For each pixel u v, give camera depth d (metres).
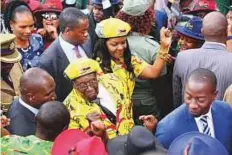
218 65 4.05
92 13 5.29
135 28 4.40
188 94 3.17
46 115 3.00
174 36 4.88
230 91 3.68
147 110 4.50
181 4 5.77
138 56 4.37
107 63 3.96
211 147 2.71
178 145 2.77
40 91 3.31
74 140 2.91
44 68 4.13
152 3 5.18
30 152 2.95
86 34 4.23
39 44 4.71
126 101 3.88
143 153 2.78
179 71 4.20
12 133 3.32
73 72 3.53
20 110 3.35
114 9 5.40
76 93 3.57
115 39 3.91
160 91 4.56
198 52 4.14
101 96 3.75
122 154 2.88
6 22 4.62
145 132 2.82
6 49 3.83
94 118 3.44
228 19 4.90
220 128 3.27
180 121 3.26
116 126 3.73
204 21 4.16
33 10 5.19
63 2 6.16
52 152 2.86
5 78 3.93
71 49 4.19
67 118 3.08
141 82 4.42
